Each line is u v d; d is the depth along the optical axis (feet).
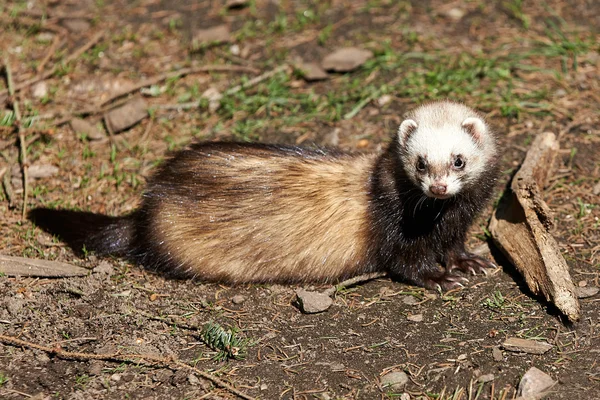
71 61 39.93
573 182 31.48
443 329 24.73
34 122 36.06
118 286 27.25
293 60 40.06
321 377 22.93
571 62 38.78
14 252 28.91
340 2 44.29
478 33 41.34
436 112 26.99
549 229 27.35
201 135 35.65
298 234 27.45
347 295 26.99
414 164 25.93
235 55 40.81
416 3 43.96
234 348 23.76
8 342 24.29
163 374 22.98
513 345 23.38
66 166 33.91
